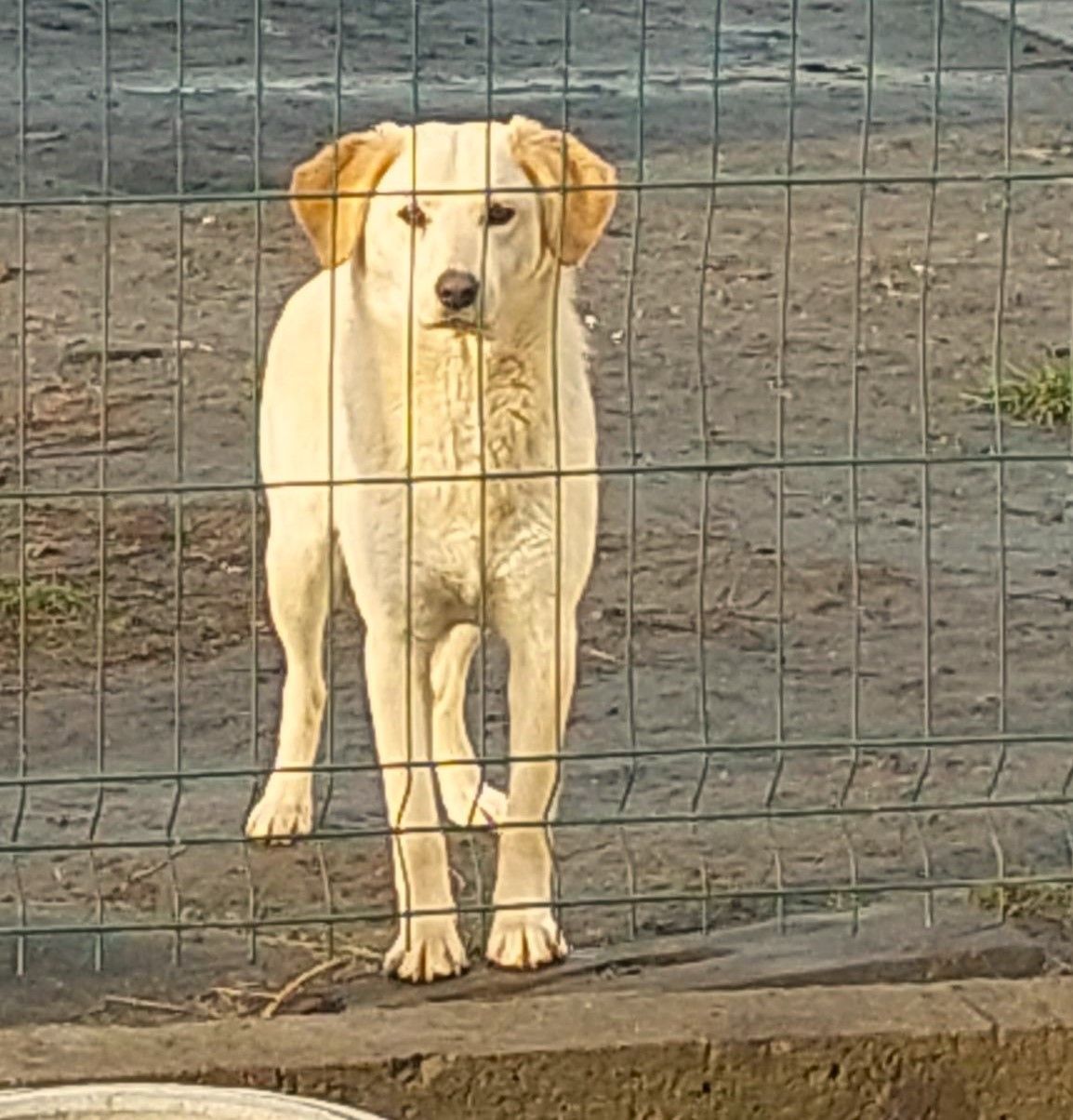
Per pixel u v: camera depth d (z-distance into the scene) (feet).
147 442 27.84
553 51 52.75
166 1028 13.50
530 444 15.39
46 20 55.62
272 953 15.83
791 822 17.85
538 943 15.51
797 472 26.99
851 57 52.08
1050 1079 13.57
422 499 15.37
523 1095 13.33
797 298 34.63
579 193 15.30
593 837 17.60
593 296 34.30
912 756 19.11
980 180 13.76
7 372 30.35
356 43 54.19
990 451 27.81
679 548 24.54
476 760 15.01
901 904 16.30
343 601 21.08
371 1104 13.21
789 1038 13.44
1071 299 34.63
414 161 15.21
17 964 15.53
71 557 23.88
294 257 36.52
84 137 44.93
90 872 16.97
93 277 35.06
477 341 15.19
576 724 20.04
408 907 15.37
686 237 37.81
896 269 36.37
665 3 58.39
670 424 28.81
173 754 19.49
